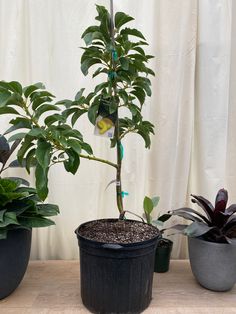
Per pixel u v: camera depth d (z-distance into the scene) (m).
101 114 0.87
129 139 1.24
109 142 1.25
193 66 1.25
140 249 0.82
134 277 0.84
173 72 1.23
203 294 1.00
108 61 0.86
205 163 1.27
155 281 1.09
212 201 1.27
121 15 0.82
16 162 1.07
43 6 1.18
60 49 1.20
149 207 1.13
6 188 0.90
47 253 1.30
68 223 1.26
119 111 1.20
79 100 0.87
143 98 0.94
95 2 1.20
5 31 1.18
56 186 1.23
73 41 1.20
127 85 0.87
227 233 1.01
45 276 1.11
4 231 0.83
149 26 1.23
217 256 0.97
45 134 0.76
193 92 1.27
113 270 0.82
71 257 1.29
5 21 1.18
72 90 1.21
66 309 0.89
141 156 1.26
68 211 1.25
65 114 0.88
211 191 1.27
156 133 1.26
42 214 0.94
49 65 1.21
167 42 1.22
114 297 0.83
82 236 0.87
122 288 0.83
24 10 1.21
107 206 1.30
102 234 0.91
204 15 1.22
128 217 1.27
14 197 0.90
